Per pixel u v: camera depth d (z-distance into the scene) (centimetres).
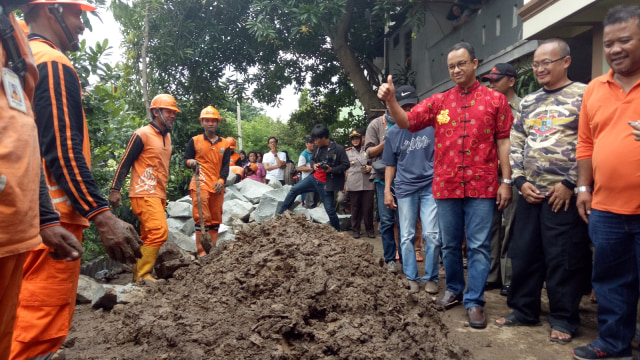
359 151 853
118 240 219
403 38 1537
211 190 648
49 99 213
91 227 557
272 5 1121
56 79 216
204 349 272
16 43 151
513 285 367
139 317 317
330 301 323
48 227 178
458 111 379
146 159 489
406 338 299
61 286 225
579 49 672
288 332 290
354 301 322
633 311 295
